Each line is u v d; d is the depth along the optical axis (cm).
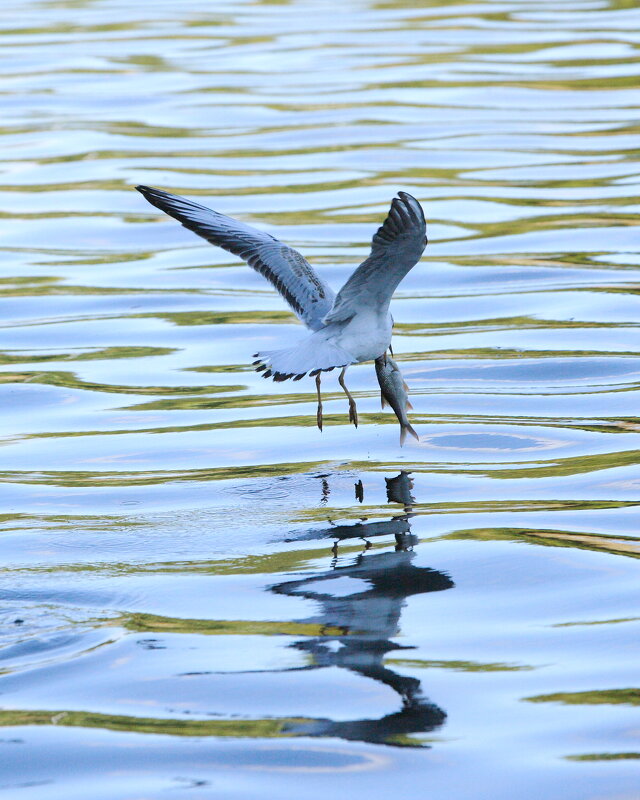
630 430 1363
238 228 1227
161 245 2306
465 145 2866
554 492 1180
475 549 1036
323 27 4416
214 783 697
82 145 2934
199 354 1720
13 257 2214
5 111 3278
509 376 1584
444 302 1927
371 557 1024
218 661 838
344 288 1061
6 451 1362
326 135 2981
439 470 1264
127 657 848
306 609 923
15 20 4775
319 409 1233
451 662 828
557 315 1830
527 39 4044
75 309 1938
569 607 914
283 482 1238
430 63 3734
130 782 695
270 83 3541
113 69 3766
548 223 2297
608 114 3109
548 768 699
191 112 3238
